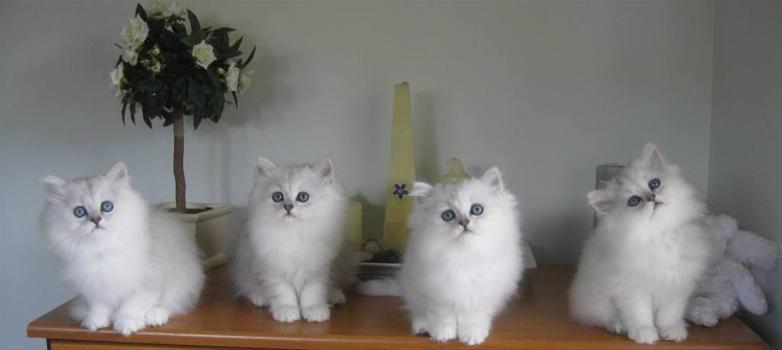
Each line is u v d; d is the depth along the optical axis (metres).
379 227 1.51
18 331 1.64
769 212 1.08
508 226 0.99
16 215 1.59
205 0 1.50
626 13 1.42
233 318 1.07
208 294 1.22
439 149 1.48
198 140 1.54
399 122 1.36
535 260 1.43
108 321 1.03
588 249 1.06
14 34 1.54
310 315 1.05
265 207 1.09
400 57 1.47
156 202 1.56
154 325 1.02
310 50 1.49
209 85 1.29
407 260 1.03
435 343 0.96
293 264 1.09
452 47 1.46
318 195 1.10
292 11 1.49
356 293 1.22
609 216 1.00
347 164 1.51
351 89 1.49
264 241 1.08
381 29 1.47
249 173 1.54
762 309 1.05
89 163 1.57
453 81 1.46
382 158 1.50
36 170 1.58
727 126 1.30
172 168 1.55
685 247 0.96
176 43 1.27
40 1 1.53
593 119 1.45
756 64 1.15
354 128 1.50
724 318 1.05
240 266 1.17
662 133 1.43
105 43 1.53
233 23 1.50
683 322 1.00
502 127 1.46
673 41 1.41
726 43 1.31
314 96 1.50
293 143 1.52
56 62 1.54
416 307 1.01
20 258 1.61
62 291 1.61
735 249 1.07
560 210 1.47
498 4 1.44
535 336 0.96
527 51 1.44
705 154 1.42
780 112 1.04
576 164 1.46
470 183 0.99
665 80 1.42
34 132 1.57
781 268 1.04
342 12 1.48
